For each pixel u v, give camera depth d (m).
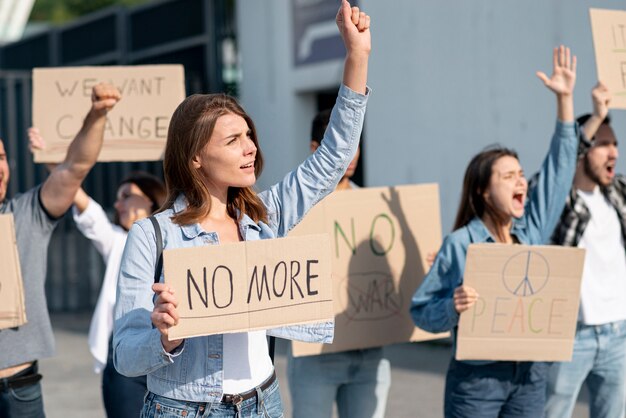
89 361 13.55
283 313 4.33
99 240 7.53
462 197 6.76
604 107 7.38
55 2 49.31
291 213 4.84
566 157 6.97
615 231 7.42
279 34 17.53
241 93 18.86
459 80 13.46
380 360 7.11
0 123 22.47
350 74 4.80
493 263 6.25
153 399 4.47
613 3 11.17
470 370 6.39
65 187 6.05
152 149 7.60
